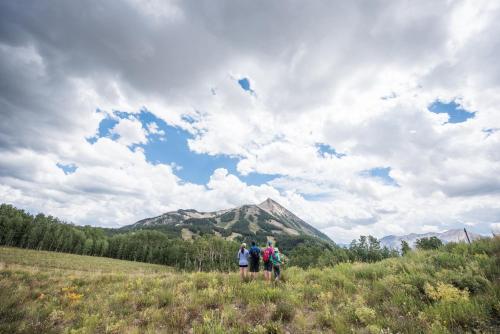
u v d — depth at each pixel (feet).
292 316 22.72
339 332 18.58
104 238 402.11
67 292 34.99
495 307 17.48
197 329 21.17
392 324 18.20
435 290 23.38
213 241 313.12
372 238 223.30
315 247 292.40
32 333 21.95
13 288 35.12
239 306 26.91
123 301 30.73
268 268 37.70
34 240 294.87
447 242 40.60
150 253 373.81
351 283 29.94
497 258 26.48
